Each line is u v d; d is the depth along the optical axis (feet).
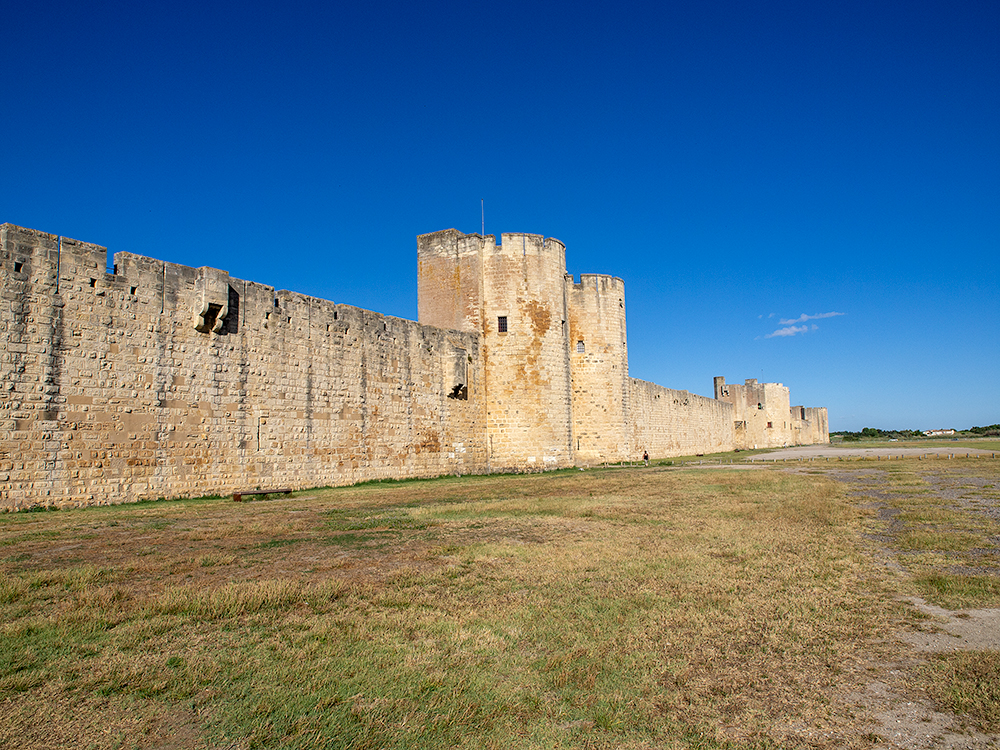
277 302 88.79
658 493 73.41
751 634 23.40
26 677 19.20
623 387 151.74
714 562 35.06
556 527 48.08
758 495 69.92
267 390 85.66
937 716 16.87
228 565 34.71
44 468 62.80
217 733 16.08
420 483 100.58
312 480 90.99
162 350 73.82
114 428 68.64
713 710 17.44
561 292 134.92
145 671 19.65
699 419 251.39
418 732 16.19
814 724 16.57
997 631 23.40
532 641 22.80
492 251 131.13
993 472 98.89
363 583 30.55
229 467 79.97
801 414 377.91
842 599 27.66
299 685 18.94
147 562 34.78
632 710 17.46
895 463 131.64
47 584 30.01
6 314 61.21
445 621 24.76
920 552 37.19
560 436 130.62
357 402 99.66
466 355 123.44
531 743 15.69
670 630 23.86
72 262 66.39
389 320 107.55
